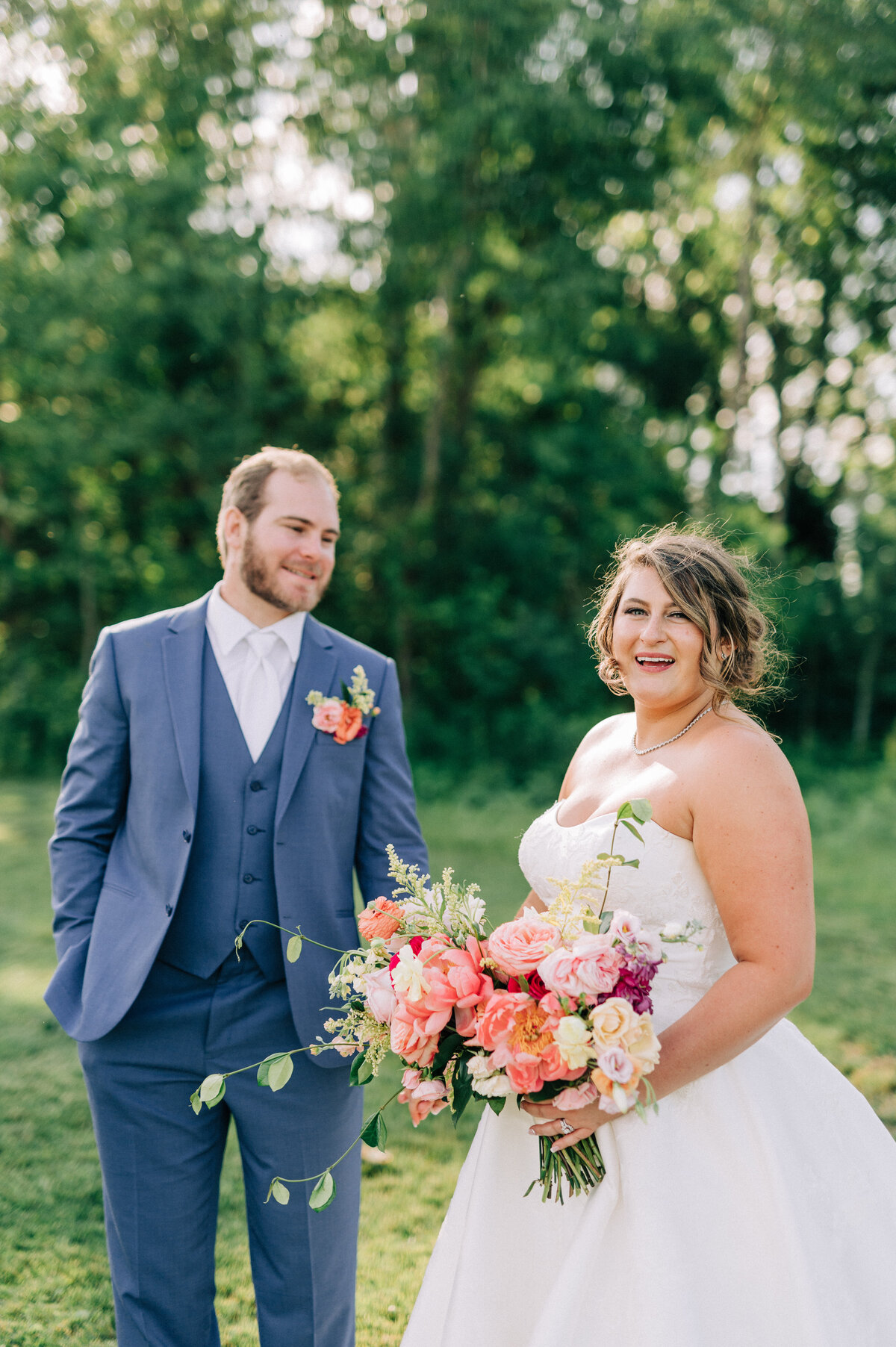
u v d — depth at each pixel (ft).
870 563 67.36
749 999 5.56
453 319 54.24
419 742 52.31
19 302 49.98
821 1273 5.69
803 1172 5.96
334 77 49.70
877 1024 16.90
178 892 7.16
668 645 6.20
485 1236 6.23
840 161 54.29
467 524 56.08
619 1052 5.11
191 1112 7.20
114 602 56.39
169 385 54.19
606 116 50.01
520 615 53.78
